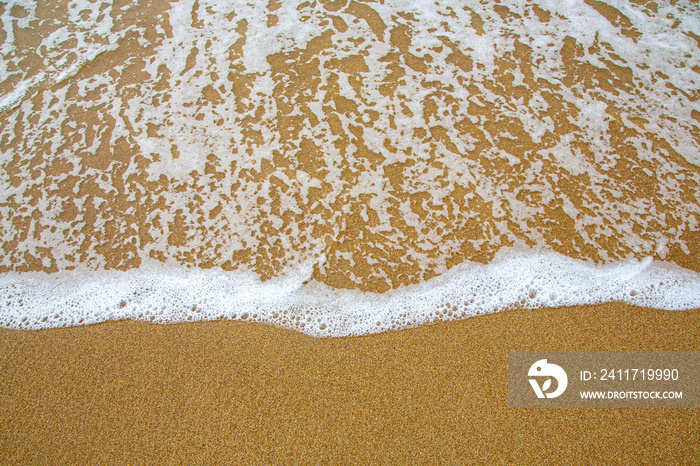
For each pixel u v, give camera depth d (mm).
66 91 2688
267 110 2607
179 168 2408
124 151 2461
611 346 1832
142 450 1639
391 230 2199
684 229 2152
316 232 2205
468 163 2391
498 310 1952
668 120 2500
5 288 2059
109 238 2197
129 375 1792
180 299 2020
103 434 1668
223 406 1714
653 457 1597
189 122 2566
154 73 2762
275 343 1876
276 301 2010
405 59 2797
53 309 1991
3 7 3039
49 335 1910
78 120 2576
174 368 1805
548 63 2746
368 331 1909
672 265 2057
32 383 1778
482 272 2066
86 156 2443
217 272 2104
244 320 1952
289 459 1619
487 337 1873
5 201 2307
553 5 3010
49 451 1641
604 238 2139
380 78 2719
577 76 2686
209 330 1918
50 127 2553
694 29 2857
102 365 1821
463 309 1962
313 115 2584
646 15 2934
